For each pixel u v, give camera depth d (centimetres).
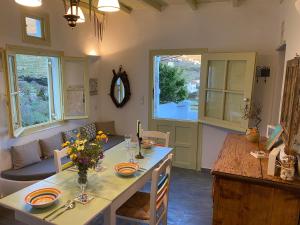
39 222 166
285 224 172
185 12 404
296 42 224
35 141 350
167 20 417
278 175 175
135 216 216
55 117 413
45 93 397
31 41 341
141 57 445
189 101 441
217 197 186
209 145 420
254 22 366
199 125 423
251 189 176
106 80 480
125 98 464
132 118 473
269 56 365
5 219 279
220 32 387
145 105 458
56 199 175
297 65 182
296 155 177
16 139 329
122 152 280
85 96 433
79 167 183
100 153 195
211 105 404
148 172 233
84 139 193
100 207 172
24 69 358
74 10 194
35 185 203
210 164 424
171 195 341
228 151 232
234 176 177
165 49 425
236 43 381
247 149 238
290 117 191
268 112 374
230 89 373
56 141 377
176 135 444
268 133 279
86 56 439
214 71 392
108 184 204
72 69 414
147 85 450
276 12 352
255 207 177
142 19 433
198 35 401
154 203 204
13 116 312
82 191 187
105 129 473
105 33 464
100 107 494
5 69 297
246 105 346
